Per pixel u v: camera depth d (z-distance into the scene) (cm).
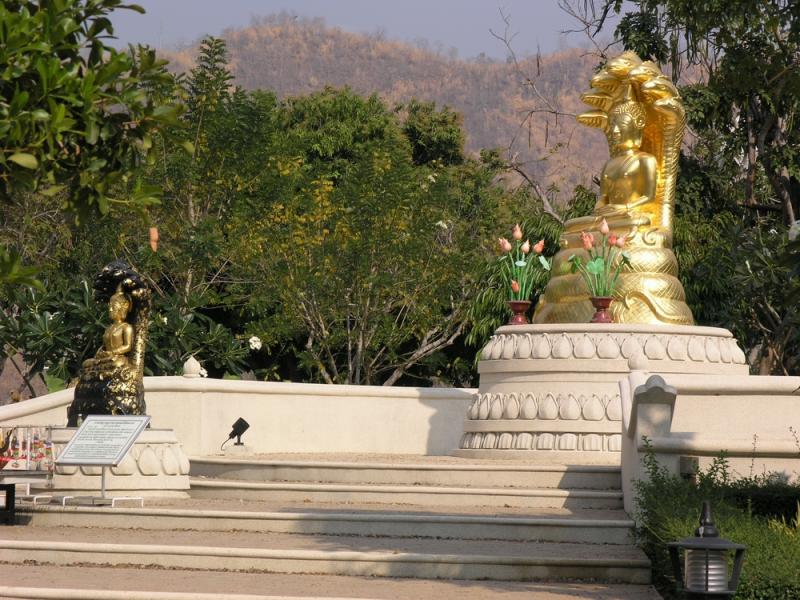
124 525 1475
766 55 1962
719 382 1555
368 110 4541
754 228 3028
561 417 1797
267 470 1769
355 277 2978
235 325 3459
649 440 1379
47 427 1673
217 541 1347
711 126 3288
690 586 917
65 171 873
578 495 1555
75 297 2631
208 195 3020
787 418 1564
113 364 1694
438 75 15712
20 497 1614
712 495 1276
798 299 1125
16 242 2888
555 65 13975
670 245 2030
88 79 804
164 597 1083
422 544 1344
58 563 1296
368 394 2258
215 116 3025
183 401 2061
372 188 3019
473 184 3772
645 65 2052
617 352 1806
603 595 1145
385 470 1689
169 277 3039
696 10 1468
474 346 3562
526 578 1231
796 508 1302
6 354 2644
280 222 3033
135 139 877
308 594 1101
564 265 2019
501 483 1652
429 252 3064
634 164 2025
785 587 1005
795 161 3078
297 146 3512
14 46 768
